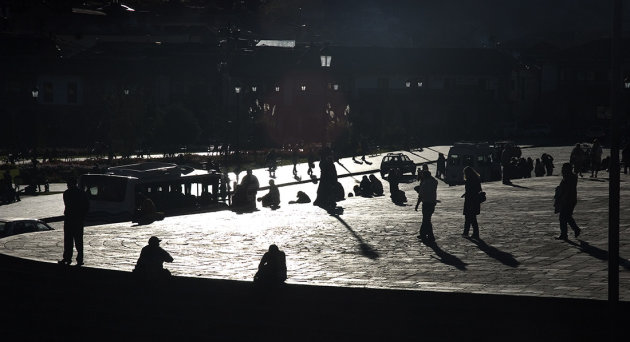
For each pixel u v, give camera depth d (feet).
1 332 50.47
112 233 78.02
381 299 46.39
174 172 115.24
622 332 40.40
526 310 43.04
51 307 52.90
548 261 55.98
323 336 44.75
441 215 89.76
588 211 84.58
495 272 52.29
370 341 43.32
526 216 83.61
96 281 55.72
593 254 58.29
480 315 43.83
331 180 110.52
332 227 80.59
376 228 78.84
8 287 56.65
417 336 42.83
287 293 48.62
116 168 113.60
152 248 52.80
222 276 53.01
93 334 49.08
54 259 61.57
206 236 74.79
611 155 34.40
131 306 51.60
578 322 41.70
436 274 52.24
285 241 70.44
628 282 47.26
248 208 105.81
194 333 47.34
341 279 50.88
